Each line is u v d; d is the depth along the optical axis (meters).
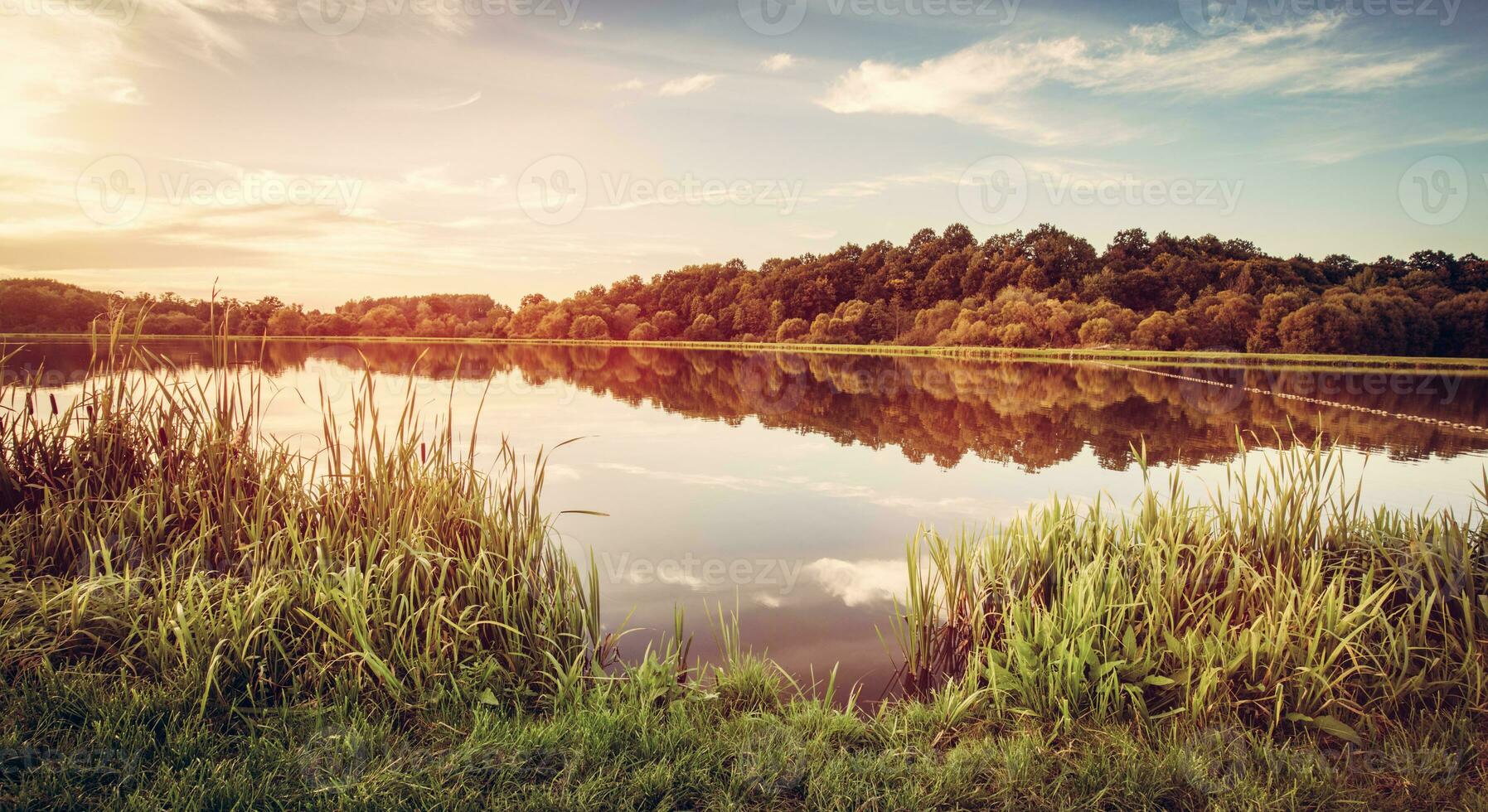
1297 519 3.42
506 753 2.22
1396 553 3.29
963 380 21.91
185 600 2.77
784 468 7.72
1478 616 2.92
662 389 17.86
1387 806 2.12
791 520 5.61
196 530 3.45
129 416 3.88
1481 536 3.51
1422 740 2.43
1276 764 2.28
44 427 3.79
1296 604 2.95
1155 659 2.78
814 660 3.26
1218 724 2.49
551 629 3.07
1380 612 2.76
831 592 4.10
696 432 10.47
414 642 2.69
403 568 3.11
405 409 3.79
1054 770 2.27
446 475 3.74
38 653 2.51
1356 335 41.00
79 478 3.58
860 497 6.39
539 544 3.63
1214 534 3.65
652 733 2.38
